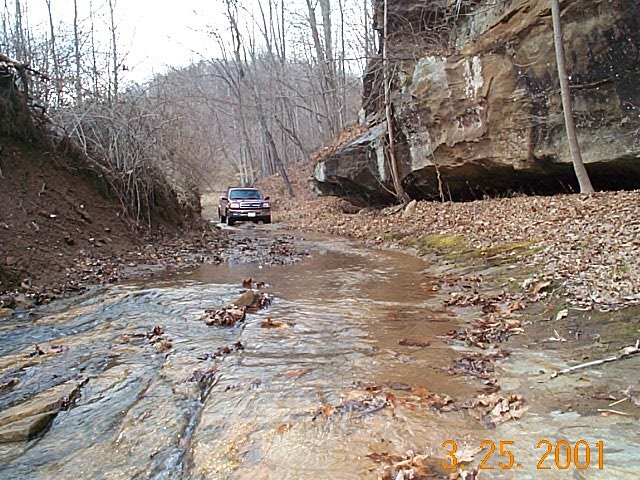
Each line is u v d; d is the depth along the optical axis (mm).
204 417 3453
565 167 11844
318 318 6031
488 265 8375
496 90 12773
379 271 9352
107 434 3447
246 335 5367
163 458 3074
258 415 3414
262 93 32438
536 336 4898
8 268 7805
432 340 5043
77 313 6590
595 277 6020
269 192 31500
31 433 3480
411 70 16062
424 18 17547
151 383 4203
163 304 6879
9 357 5016
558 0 10141
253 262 10703
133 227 11781
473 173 14367
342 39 28344
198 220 16359
